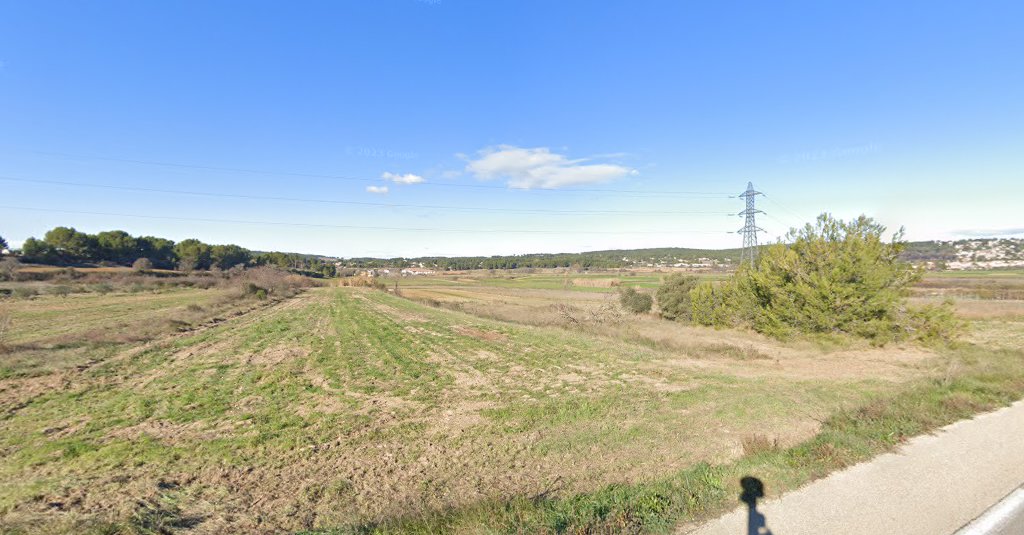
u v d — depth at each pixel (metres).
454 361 19.06
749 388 13.09
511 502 5.65
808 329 21.70
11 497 6.88
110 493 7.07
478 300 57.28
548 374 16.39
